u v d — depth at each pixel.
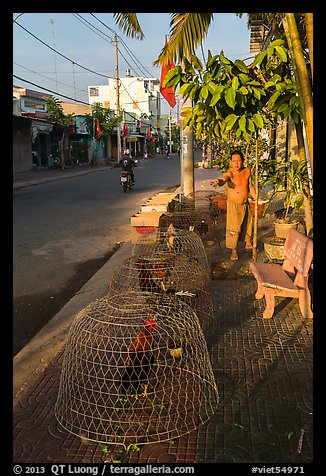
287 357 4.46
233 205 7.57
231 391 3.90
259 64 6.07
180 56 6.80
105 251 9.29
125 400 3.76
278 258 6.66
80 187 21.78
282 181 7.31
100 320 4.06
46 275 7.69
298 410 3.61
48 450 3.27
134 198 17.02
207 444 3.27
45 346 4.96
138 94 68.56
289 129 14.43
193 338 3.96
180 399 3.77
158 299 4.39
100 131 39.53
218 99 5.30
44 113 35.06
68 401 3.77
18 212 13.95
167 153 62.59
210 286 6.54
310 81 5.37
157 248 6.39
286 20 5.32
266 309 5.41
